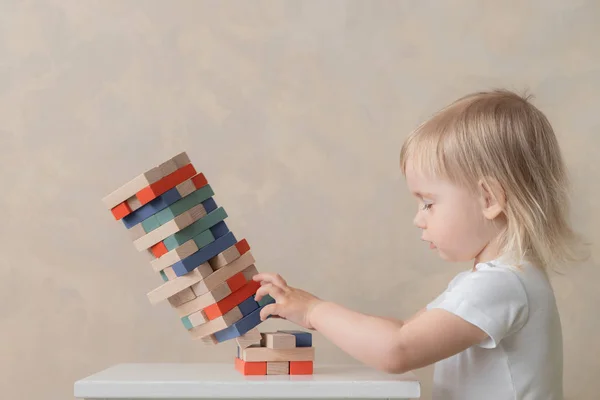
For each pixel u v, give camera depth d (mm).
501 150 1014
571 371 1579
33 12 1562
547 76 1603
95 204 1551
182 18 1572
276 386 917
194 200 1017
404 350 923
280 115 1579
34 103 1556
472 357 1013
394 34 1598
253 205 1568
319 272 1569
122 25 1567
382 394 919
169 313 1554
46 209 1549
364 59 1593
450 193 1017
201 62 1572
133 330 1546
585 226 1589
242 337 1013
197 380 929
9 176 1549
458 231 1018
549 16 1609
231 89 1574
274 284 1016
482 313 938
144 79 1565
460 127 1022
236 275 1022
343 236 1575
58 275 1546
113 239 1553
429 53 1599
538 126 1057
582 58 1608
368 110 1590
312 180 1577
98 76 1562
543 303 991
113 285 1549
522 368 981
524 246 1009
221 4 1578
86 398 921
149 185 984
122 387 920
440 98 1596
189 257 997
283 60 1583
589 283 1584
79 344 1540
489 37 1604
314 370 1061
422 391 1572
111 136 1558
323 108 1585
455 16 1604
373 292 1571
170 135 1563
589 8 1611
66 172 1552
